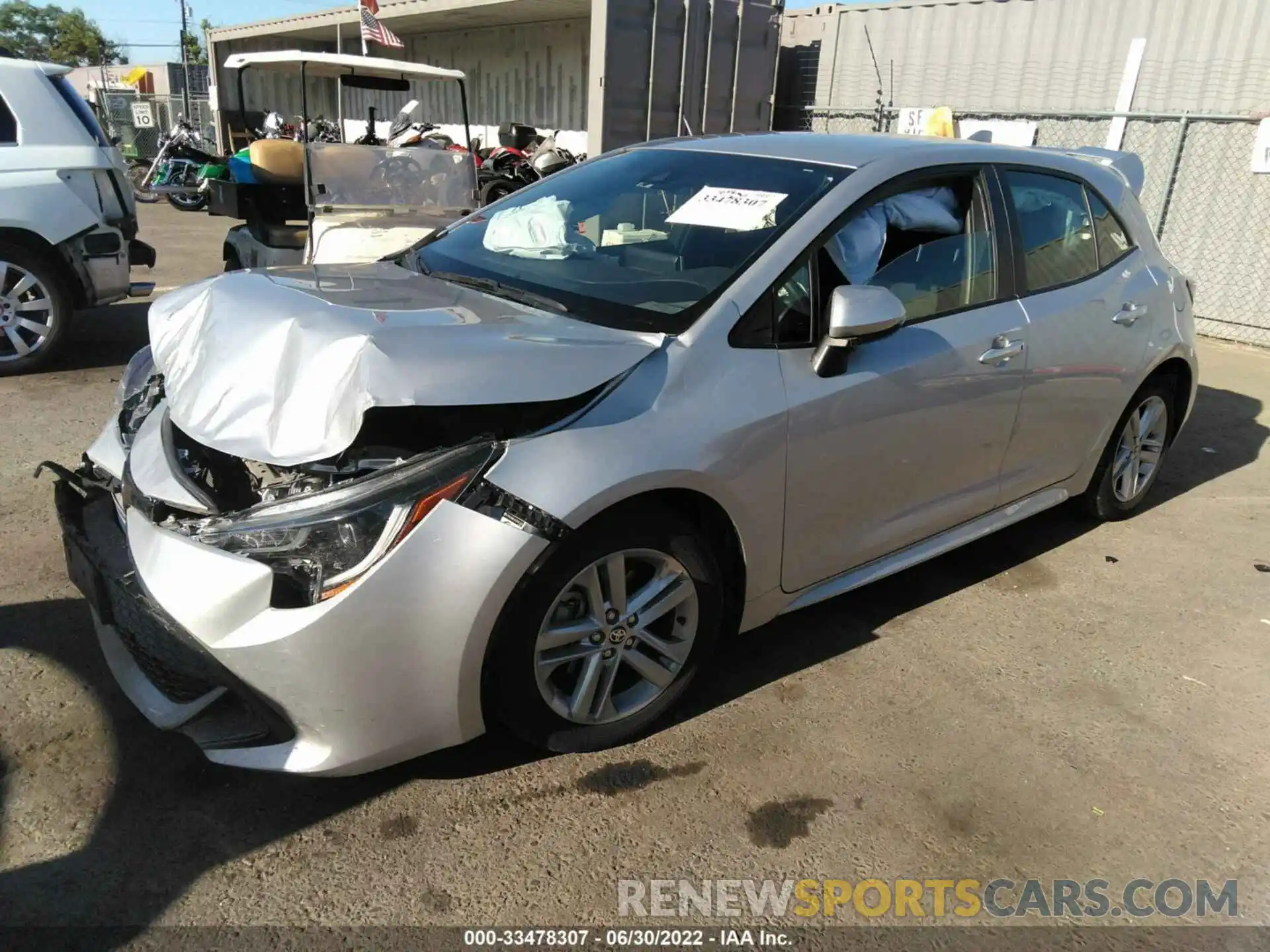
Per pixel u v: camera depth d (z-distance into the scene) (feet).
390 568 7.13
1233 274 28.50
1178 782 9.00
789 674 10.41
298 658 7.09
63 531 9.21
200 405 7.87
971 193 11.34
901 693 10.17
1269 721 10.04
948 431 10.73
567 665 8.75
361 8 39.88
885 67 34.83
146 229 43.34
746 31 34.91
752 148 11.34
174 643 7.39
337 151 22.70
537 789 8.44
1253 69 26.89
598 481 7.75
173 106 90.43
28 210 19.03
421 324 7.97
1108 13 29.09
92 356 21.58
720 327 8.86
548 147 41.14
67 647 10.07
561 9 43.55
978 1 31.71
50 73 19.84
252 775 8.41
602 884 7.47
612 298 9.36
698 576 8.91
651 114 33.76
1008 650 11.16
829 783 8.71
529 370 7.55
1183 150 28.55
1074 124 30.25
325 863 7.52
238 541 7.27
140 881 7.24
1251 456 18.70
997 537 14.40
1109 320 12.78
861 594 12.38
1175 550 14.17
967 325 10.82
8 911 6.90
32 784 8.14
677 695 9.24
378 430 8.09
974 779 8.87
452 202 24.29
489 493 7.45
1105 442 13.75
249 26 66.90
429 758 8.77
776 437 8.94
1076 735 9.61
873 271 10.02
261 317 8.13
